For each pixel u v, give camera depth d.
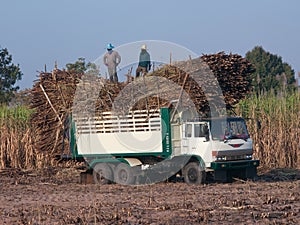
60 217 27.86
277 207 28.94
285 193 34.22
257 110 54.69
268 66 110.06
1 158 55.06
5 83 84.25
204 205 30.03
